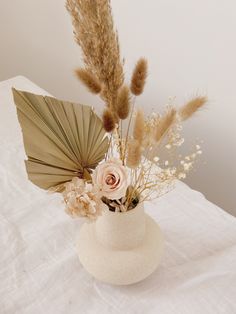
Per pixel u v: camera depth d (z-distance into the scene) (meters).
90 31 0.31
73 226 0.45
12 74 0.94
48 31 0.82
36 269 0.41
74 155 0.36
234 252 0.41
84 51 0.32
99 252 0.37
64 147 0.36
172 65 0.65
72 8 0.31
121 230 0.36
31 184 0.50
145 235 0.38
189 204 0.47
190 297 0.38
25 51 0.89
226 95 0.60
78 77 0.33
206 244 0.43
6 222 0.46
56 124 0.35
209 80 0.61
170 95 0.68
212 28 0.57
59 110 0.35
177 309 0.37
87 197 0.32
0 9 0.87
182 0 0.59
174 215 0.46
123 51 0.71
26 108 0.35
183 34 0.61
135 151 0.32
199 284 0.39
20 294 0.39
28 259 0.42
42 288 0.39
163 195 0.48
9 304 0.38
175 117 0.34
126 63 0.71
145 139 0.35
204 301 0.37
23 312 0.37
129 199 0.36
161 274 0.40
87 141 0.36
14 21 0.86
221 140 0.64
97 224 0.37
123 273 0.37
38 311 0.38
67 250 0.43
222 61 0.58
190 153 0.69
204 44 0.59
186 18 0.59
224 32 0.56
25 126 0.35
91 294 0.39
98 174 0.33
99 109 0.81
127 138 0.36
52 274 0.40
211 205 0.47
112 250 0.38
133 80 0.33
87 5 0.30
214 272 0.39
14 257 0.42
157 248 0.38
